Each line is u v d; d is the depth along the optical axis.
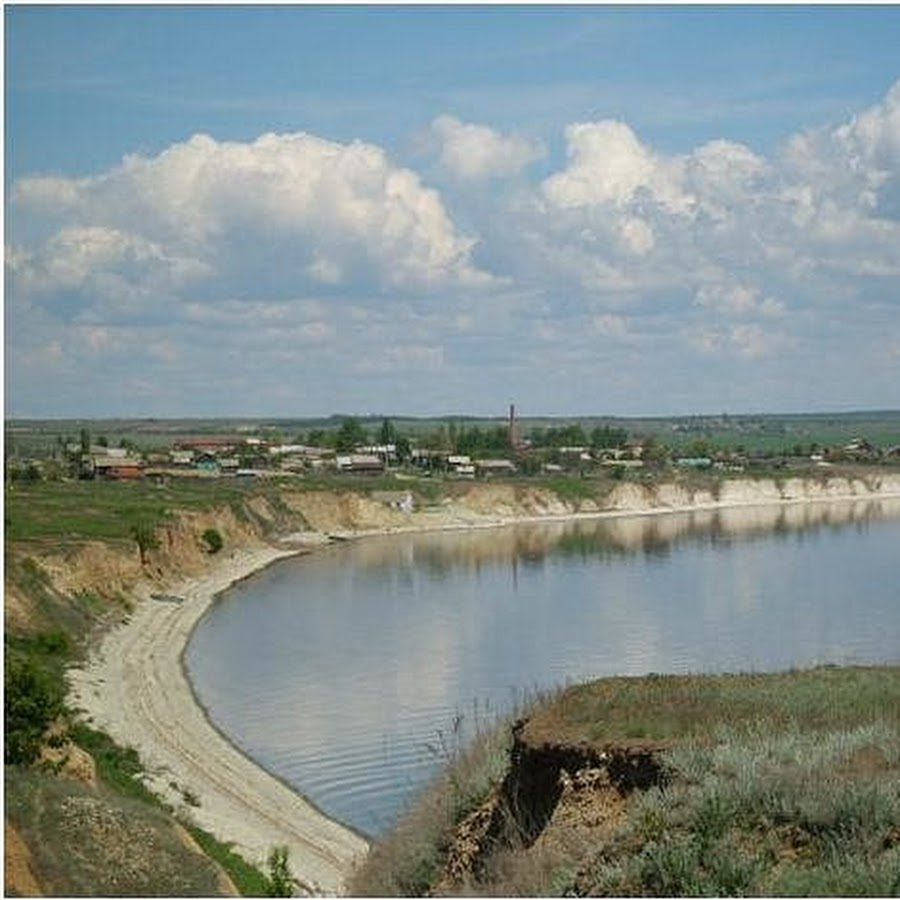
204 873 30.80
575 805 22.92
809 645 75.81
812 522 191.75
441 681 66.62
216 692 65.06
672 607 95.06
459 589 110.50
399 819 29.89
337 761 49.78
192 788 45.44
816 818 17.92
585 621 88.56
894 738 20.80
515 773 24.97
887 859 16.39
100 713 54.88
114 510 124.06
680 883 17.44
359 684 66.38
